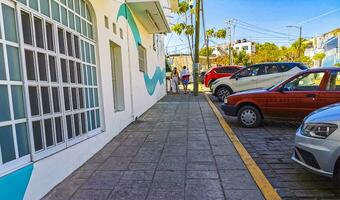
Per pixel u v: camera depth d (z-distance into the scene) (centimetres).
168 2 1447
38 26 424
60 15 492
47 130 435
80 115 557
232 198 392
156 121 974
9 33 359
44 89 431
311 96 746
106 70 711
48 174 422
